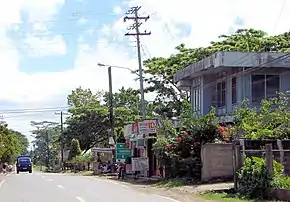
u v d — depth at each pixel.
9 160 93.25
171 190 25.75
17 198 22.03
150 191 25.67
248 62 32.94
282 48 43.50
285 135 25.27
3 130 80.62
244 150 21.69
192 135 29.22
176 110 52.94
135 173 40.59
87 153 72.88
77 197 22.11
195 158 28.77
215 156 27.72
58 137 90.19
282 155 22.08
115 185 31.00
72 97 83.69
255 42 44.69
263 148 22.39
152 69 52.12
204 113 36.44
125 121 68.69
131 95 72.25
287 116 26.41
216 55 33.19
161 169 34.41
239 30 48.06
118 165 47.22
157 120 38.06
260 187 19.92
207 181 27.52
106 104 75.25
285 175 21.05
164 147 32.00
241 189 21.16
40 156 150.62
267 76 33.78
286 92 30.94
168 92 53.44
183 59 50.00
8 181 36.97
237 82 33.91
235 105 33.94
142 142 41.09
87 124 74.19
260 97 33.56
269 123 27.17
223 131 28.98
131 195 23.09
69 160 79.56
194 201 19.97
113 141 52.66
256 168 20.31
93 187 28.94
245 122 28.42
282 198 18.77
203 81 36.97
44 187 29.20
